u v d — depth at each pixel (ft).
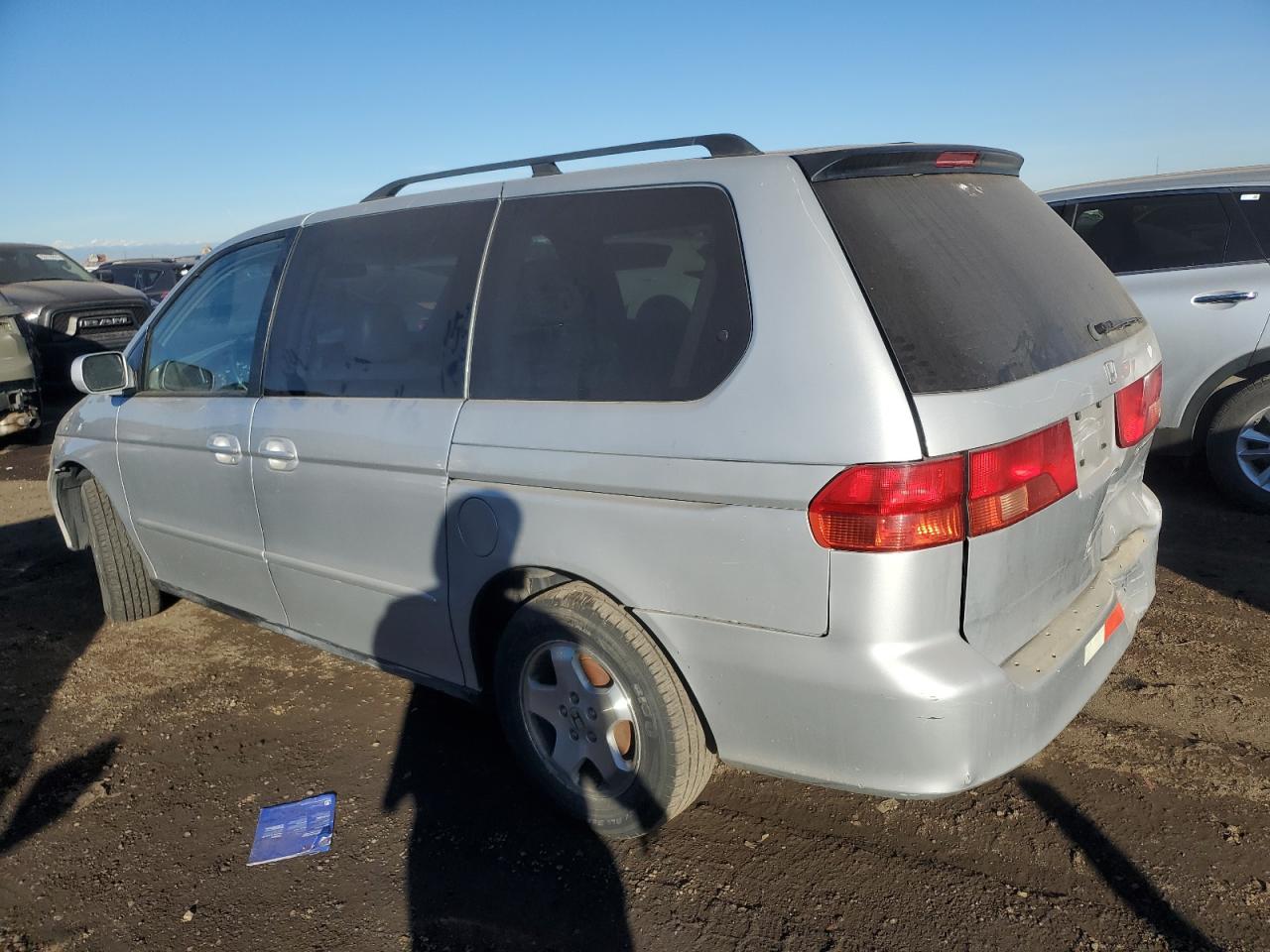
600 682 8.79
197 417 12.07
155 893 8.97
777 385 7.19
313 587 11.16
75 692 13.09
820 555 7.01
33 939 8.49
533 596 9.15
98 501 14.44
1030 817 9.15
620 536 8.00
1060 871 8.43
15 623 15.66
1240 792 9.29
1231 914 7.79
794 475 7.02
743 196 7.78
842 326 7.03
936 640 7.04
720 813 9.56
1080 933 7.72
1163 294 17.25
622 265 8.41
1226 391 17.26
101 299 40.81
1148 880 8.23
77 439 14.33
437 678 10.26
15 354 28.84
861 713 7.15
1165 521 17.03
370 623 10.66
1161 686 11.33
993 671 7.13
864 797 9.64
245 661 13.78
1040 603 7.91
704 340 7.72
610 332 8.36
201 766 11.10
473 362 9.25
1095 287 9.34
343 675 13.14
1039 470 7.40
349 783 10.53
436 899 8.63
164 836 9.82
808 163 7.68
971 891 8.27
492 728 11.50
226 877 9.13
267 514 11.31
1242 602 13.44
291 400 10.91
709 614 7.68
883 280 7.20
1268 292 16.39
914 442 6.70
